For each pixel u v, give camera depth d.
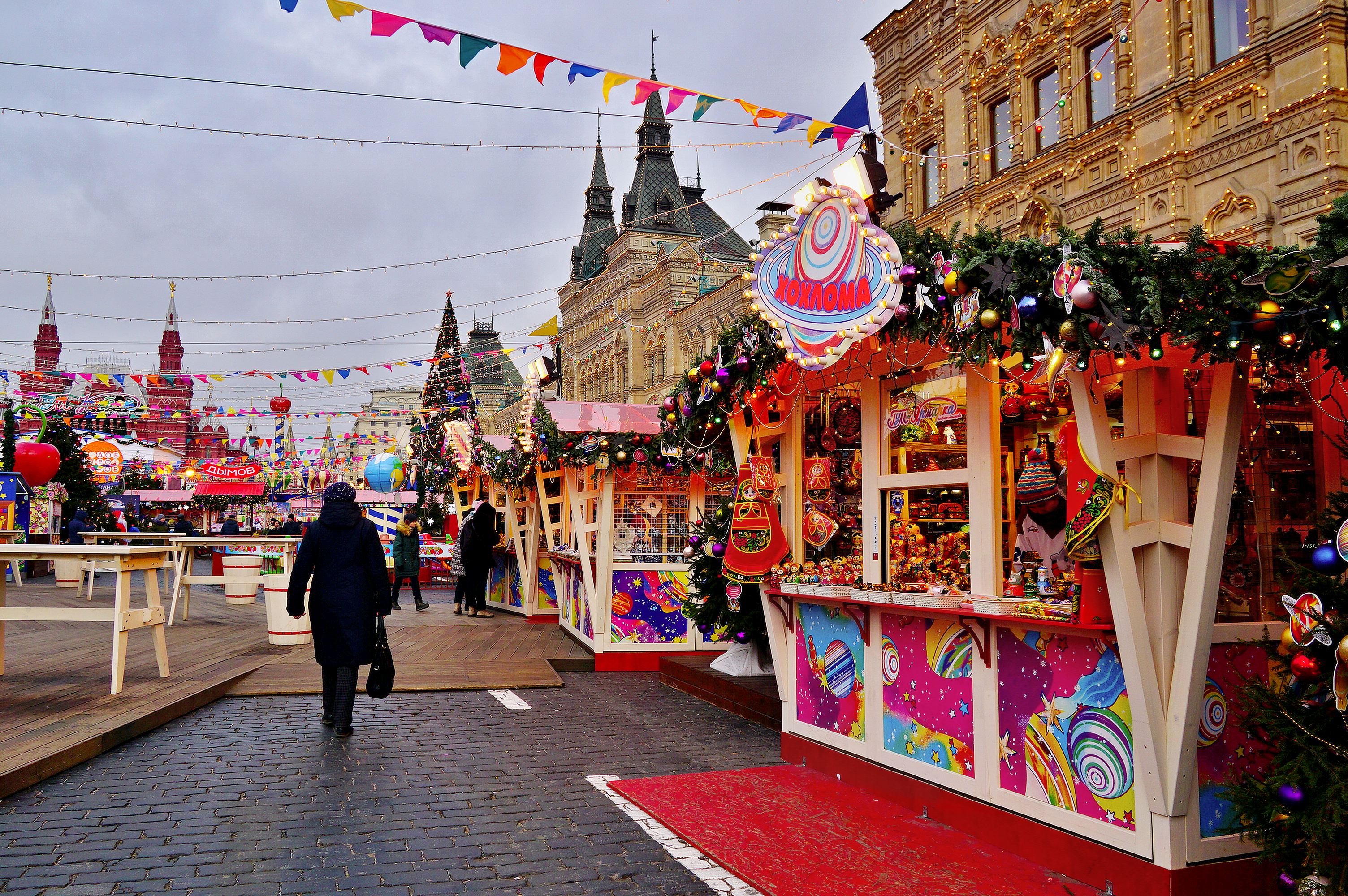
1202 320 3.23
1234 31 13.95
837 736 5.41
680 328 37.34
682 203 45.44
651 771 5.59
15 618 6.91
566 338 52.56
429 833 4.38
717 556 7.40
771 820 4.56
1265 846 3.09
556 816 4.68
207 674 8.09
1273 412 4.04
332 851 4.11
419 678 8.52
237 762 5.60
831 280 4.60
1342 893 2.82
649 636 9.91
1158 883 3.41
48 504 22.17
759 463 6.26
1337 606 2.99
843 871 3.88
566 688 8.57
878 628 5.09
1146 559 3.60
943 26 20.00
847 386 5.95
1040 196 17.17
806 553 6.19
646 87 5.71
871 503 5.41
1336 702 2.88
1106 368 3.93
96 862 3.91
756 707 7.08
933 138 20.55
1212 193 14.12
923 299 4.05
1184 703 3.38
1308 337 3.15
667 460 9.45
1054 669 3.94
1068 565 4.72
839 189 4.52
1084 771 3.77
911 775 4.77
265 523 40.78
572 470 11.10
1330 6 12.38
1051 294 3.46
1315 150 12.58
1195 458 3.50
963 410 4.89
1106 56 15.10
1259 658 3.73
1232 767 3.59
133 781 5.14
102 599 15.68
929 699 4.68
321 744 6.08
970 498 4.60
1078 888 3.69
